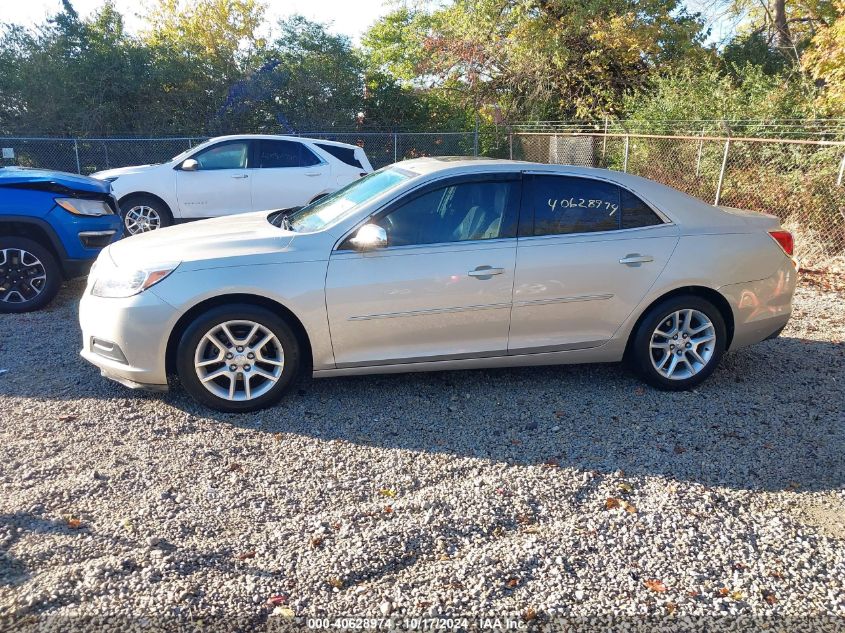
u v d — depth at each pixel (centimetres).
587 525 324
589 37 1981
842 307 723
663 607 271
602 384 499
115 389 473
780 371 531
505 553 302
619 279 461
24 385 479
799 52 2100
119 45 2016
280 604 268
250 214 552
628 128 1641
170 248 443
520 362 470
